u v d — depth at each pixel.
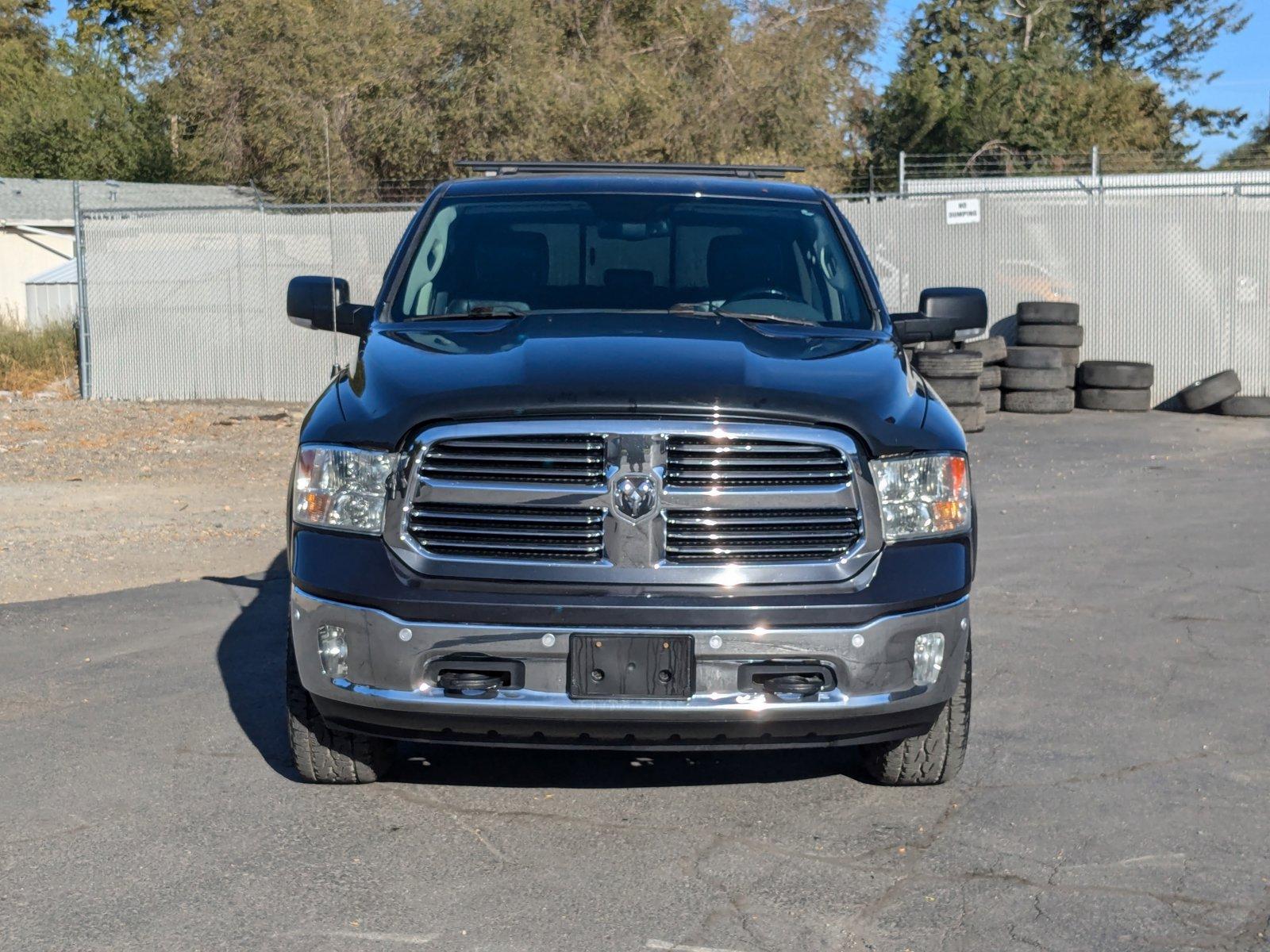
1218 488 12.29
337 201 32.09
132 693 5.93
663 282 5.42
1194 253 19.45
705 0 34.03
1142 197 19.59
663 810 4.62
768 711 4.06
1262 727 5.54
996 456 14.54
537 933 3.70
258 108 32.53
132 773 4.93
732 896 3.94
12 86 52.06
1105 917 3.82
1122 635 7.04
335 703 4.22
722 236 5.62
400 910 3.84
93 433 16.66
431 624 4.05
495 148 31.08
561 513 4.07
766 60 33.84
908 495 4.20
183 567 8.80
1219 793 4.80
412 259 5.56
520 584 4.05
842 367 4.54
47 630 7.06
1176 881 4.06
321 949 3.60
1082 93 46.56
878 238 20.78
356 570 4.12
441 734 4.21
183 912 3.81
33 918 3.76
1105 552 9.27
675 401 4.07
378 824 4.47
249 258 20.58
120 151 46.12
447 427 4.10
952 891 3.99
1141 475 13.11
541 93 30.56
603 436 4.06
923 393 4.68
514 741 4.20
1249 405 18.27
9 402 20.27
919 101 44.28
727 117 33.22
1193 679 6.24
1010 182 24.97
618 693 4.04
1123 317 19.83
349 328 5.66
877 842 4.36
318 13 32.75
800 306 5.35
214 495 11.95
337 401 4.48
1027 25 50.44
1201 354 19.55
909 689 4.20
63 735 5.35
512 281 5.41
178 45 34.69
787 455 4.11
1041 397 18.59
